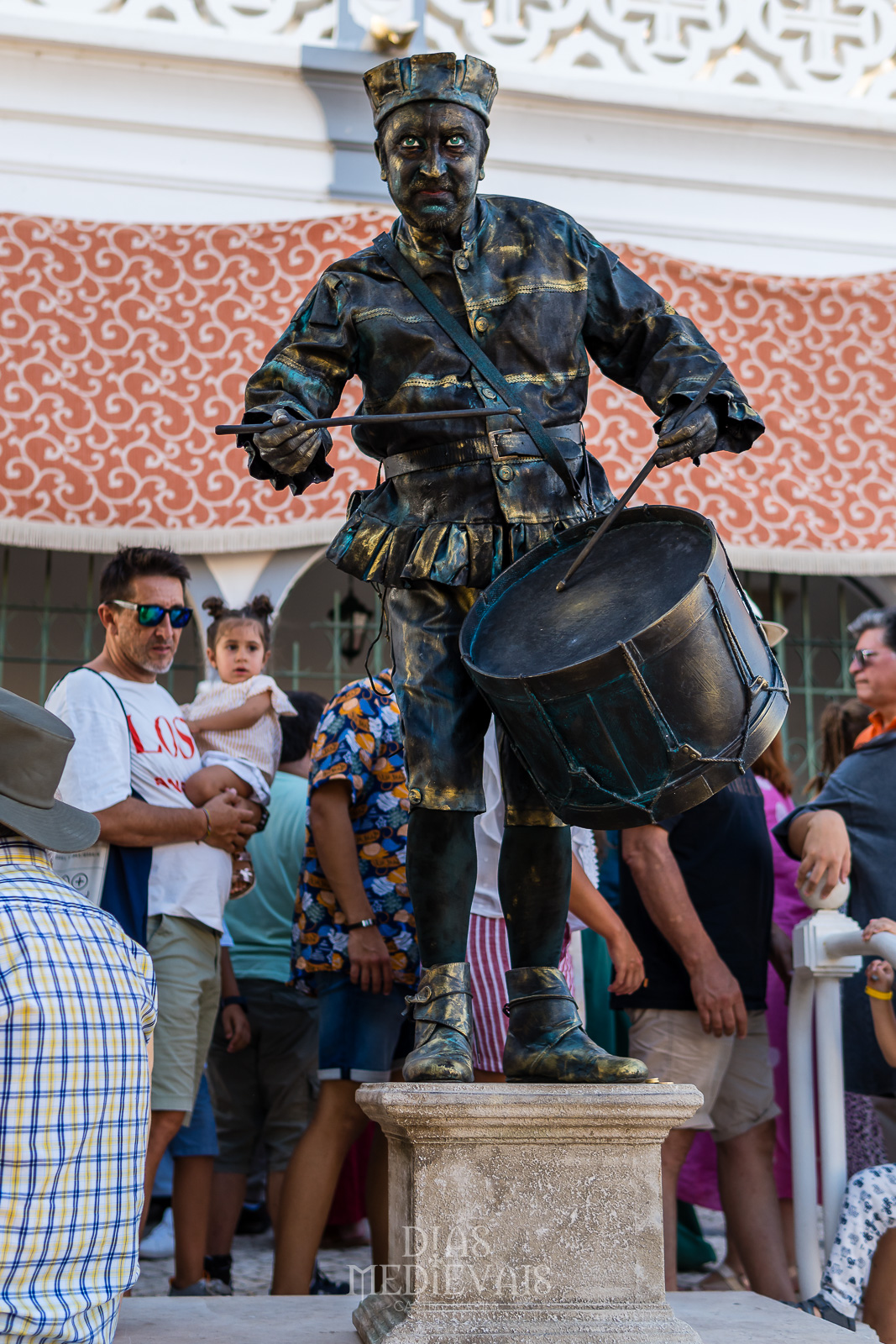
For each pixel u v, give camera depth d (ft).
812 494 17.72
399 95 6.71
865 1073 10.65
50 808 6.38
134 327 16.30
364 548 7.02
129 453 16.07
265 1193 15.70
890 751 11.05
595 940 13.05
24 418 15.84
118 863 9.81
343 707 10.29
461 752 6.70
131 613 10.46
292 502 16.28
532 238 7.02
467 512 6.82
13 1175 5.54
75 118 16.97
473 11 18.13
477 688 6.78
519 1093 5.98
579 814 6.26
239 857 11.43
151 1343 6.42
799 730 21.70
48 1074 5.66
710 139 18.74
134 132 17.19
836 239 19.03
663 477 17.31
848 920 10.17
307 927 10.16
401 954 9.96
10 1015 5.65
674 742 5.95
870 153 19.20
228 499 16.22
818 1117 11.34
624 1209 6.08
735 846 10.86
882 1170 9.35
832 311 18.20
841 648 20.65
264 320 16.62
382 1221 10.03
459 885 6.75
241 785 10.75
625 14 18.61
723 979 10.17
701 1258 13.37
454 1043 6.42
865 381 18.12
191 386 16.33
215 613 13.87
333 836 9.92
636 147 18.56
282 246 16.81
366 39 17.88
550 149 18.35
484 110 6.80
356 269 7.06
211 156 17.37
